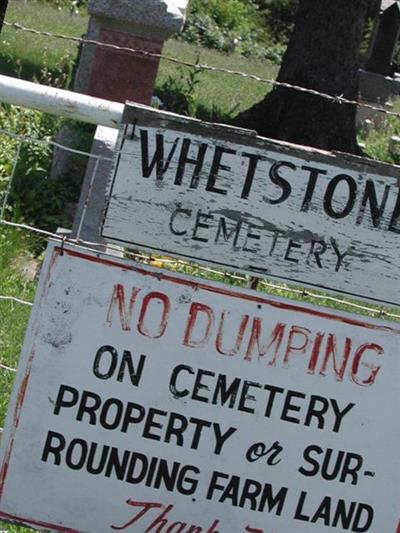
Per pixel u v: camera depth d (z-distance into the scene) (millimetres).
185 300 4336
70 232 5809
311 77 14367
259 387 4359
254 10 35719
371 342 4352
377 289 4371
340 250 4352
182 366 4352
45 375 4363
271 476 4391
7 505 4410
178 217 4340
